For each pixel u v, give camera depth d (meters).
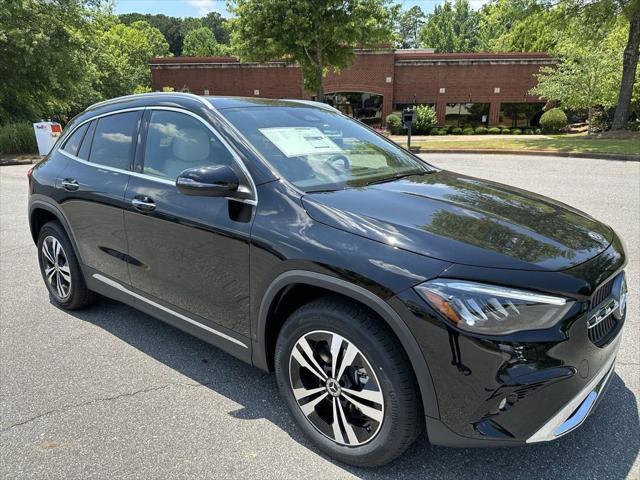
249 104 3.22
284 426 2.67
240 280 2.60
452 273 1.96
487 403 1.92
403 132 30.86
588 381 2.08
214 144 2.86
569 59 24.53
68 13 21.59
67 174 3.81
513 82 32.44
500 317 1.89
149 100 3.38
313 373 2.38
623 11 19.38
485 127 33.25
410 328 1.97
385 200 2.49
